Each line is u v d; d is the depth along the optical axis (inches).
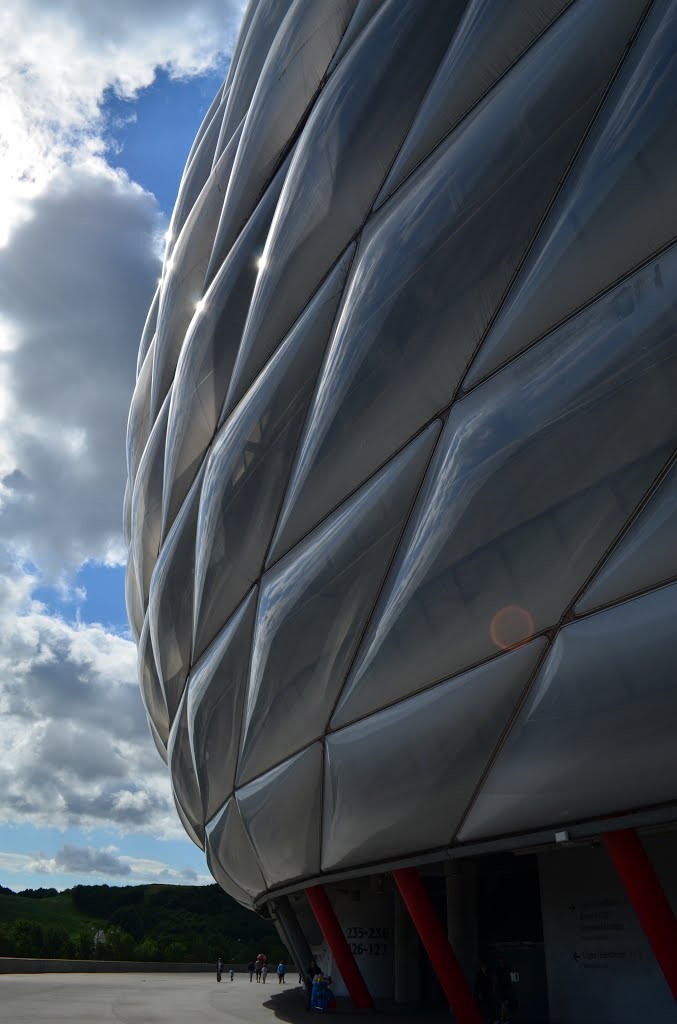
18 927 2386.8
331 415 519.8
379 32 556.7
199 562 704.4
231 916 4136.3
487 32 453.4
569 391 372.5
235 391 694.5
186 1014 680.4
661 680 328.8
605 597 358.3
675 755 324.5
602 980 507.5
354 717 496.7
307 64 670.5
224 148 955.3
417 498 457.7
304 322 589.3
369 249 513.7
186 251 955.3
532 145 407.2
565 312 385.7
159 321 1040.2
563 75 397.7
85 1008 748.0
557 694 367.9
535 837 388.2
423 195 472.7
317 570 524.4
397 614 450.0
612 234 362.3
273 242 644.1
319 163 581.6
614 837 360.8
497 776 400.2
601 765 350.3
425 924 495.8
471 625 412.8
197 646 733.9
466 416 426.9
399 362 472.1
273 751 585.0
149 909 4195.4
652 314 343.9
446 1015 649.6
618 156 361.7
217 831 739.4
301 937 867.4
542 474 379.2
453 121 474.0
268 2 888.3
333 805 513.7
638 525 347.6
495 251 420.2
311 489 543.2
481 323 428.1
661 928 349.7
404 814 456.8
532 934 651.5
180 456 804.6
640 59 363.9
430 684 443.8
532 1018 620.4
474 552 407.5
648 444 341.7
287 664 546.9
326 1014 670.5
